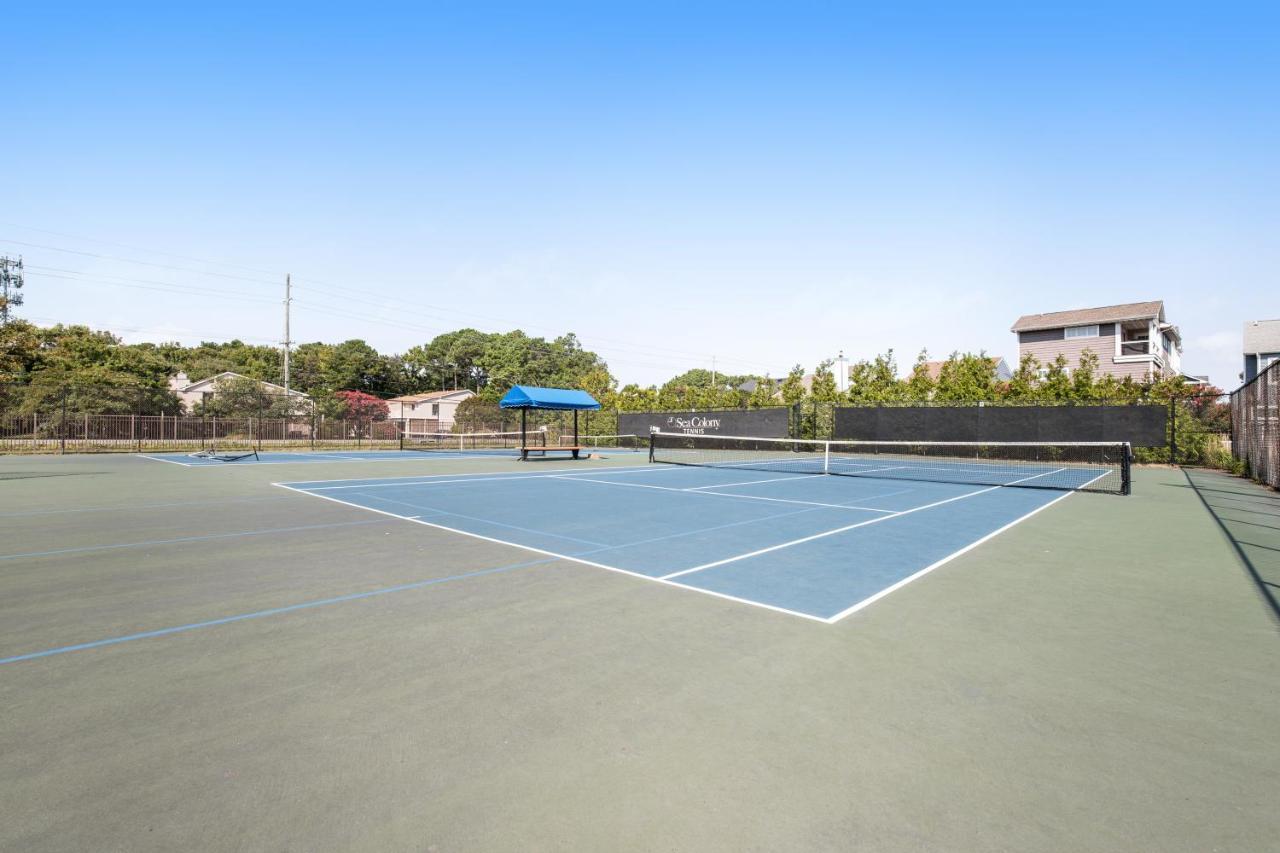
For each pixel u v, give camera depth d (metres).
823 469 20.72
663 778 2.65
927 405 27.11
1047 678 3.71
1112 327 37.38
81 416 31.28
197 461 23.66
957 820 2.38
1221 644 4.30
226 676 3.70
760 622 4.72
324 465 21.78
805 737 3.00
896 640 4.34
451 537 8.14
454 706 3.32
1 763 2.74
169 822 2.34
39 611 4.93
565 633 4.46
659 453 30.30
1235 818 2.40
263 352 73.38
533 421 44.59
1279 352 35.06
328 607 5.07
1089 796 2.54
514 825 2.34
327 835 2.27
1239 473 18.72
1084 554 7.24
